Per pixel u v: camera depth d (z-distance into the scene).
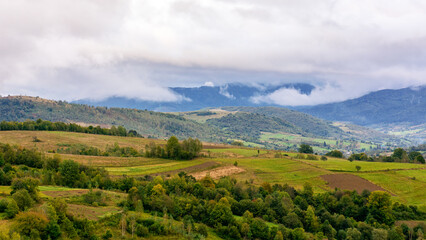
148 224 85.81
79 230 73.50
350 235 99.62
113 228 79.94
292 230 96.75
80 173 127.75
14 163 140.25
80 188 113.88
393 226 108.38
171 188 122.00
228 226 94.88
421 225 107.44
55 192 100.06
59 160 141.00
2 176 103.69
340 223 110.12
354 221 112.62
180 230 86.19
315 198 130.88
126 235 78.06
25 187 87.44
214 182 140.12
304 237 95.31
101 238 73.81
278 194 125.25
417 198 136.00
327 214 114.50
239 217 106.94
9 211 71.25
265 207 112.94
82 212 84.06
